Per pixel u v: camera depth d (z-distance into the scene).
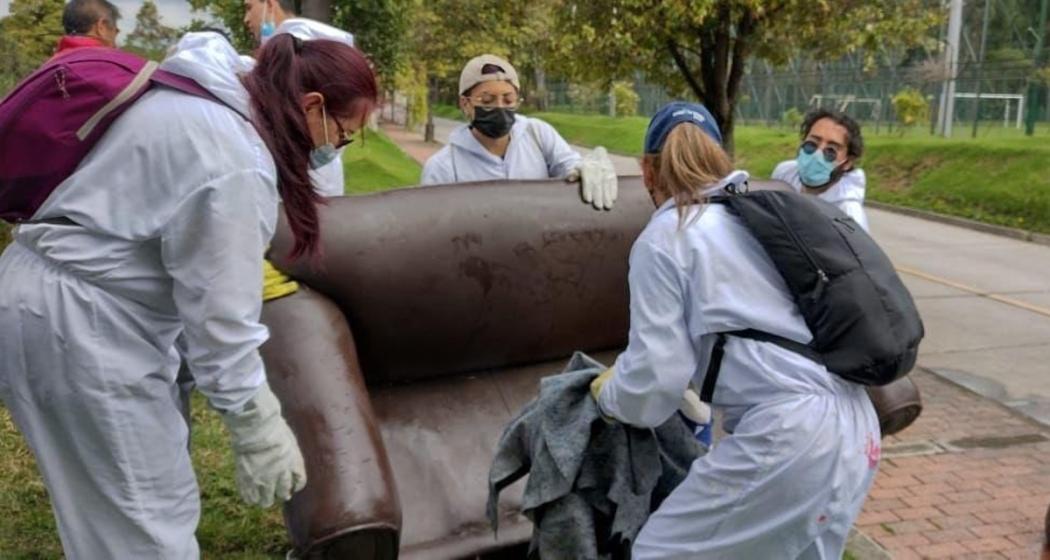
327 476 2.66
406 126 37.62
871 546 3.71
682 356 2.23
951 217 14.48
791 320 2.22
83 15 5.03
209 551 3.36
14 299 2.08
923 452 4.72
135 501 2.20
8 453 3.96
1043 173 14.63
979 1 28.39
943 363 6.45
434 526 3.17
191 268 1.99
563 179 3.81
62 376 2.08
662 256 2.24
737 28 8.50
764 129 29.92
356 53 2.16
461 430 3.50
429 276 3.44
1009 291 8.96
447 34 25.38
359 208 3.40
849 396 2.25
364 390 3.02
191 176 1.96
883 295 2.19
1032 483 4.36
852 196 4.04
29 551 3.26
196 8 7.67
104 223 2.02
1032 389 5.90
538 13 14.88
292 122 2.07
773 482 2.16
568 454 2.49
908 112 22.36
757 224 2.23
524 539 3.15
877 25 8.34
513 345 3.69
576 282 3.71
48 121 2.00
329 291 3.29
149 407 2.18
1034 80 21.62
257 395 2.14
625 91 38.91
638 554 2.39
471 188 3.62
